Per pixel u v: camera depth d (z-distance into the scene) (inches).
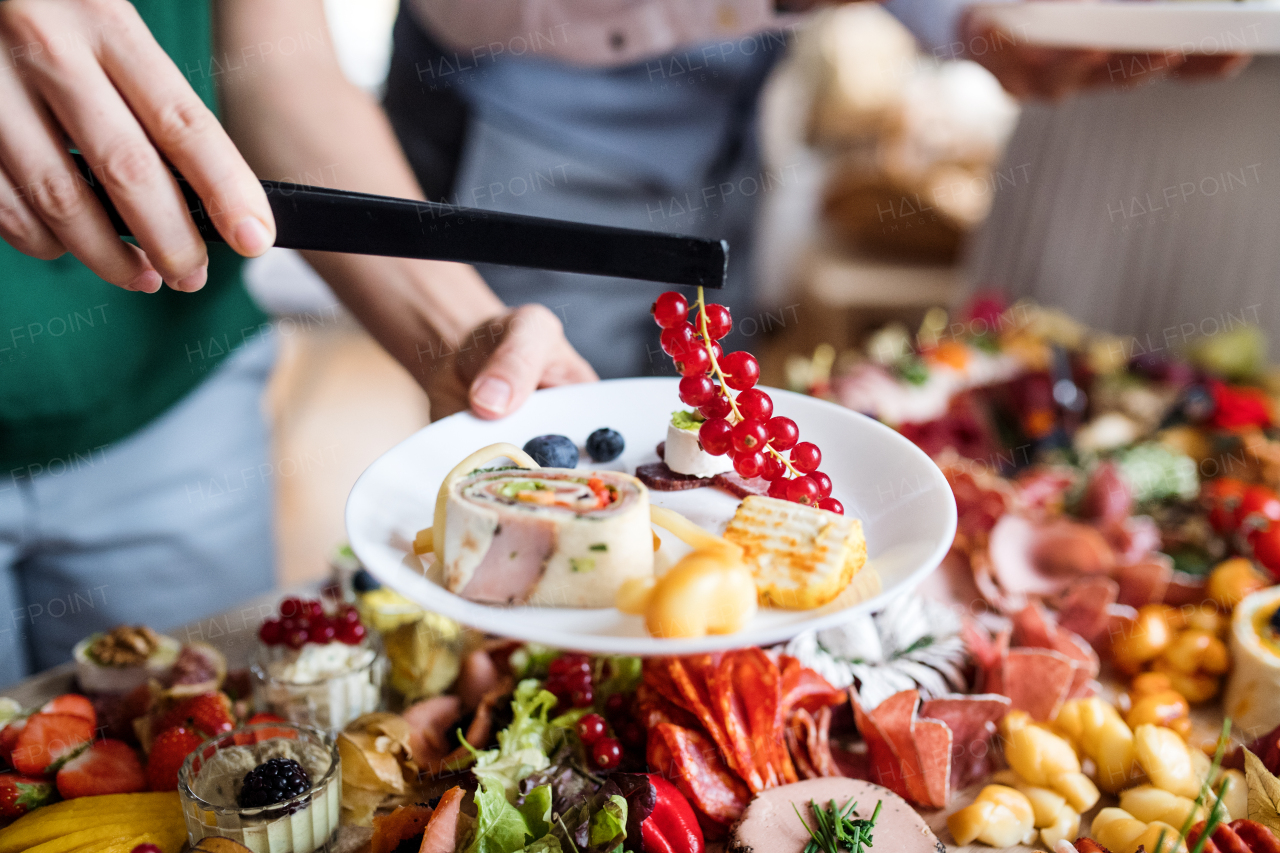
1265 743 33.3
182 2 44.0
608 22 65.4
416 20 70.4
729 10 64.2
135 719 35.6
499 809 28.5
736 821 30.2
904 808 30.4
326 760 31.7
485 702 34.9
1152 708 35.8
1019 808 31.7
